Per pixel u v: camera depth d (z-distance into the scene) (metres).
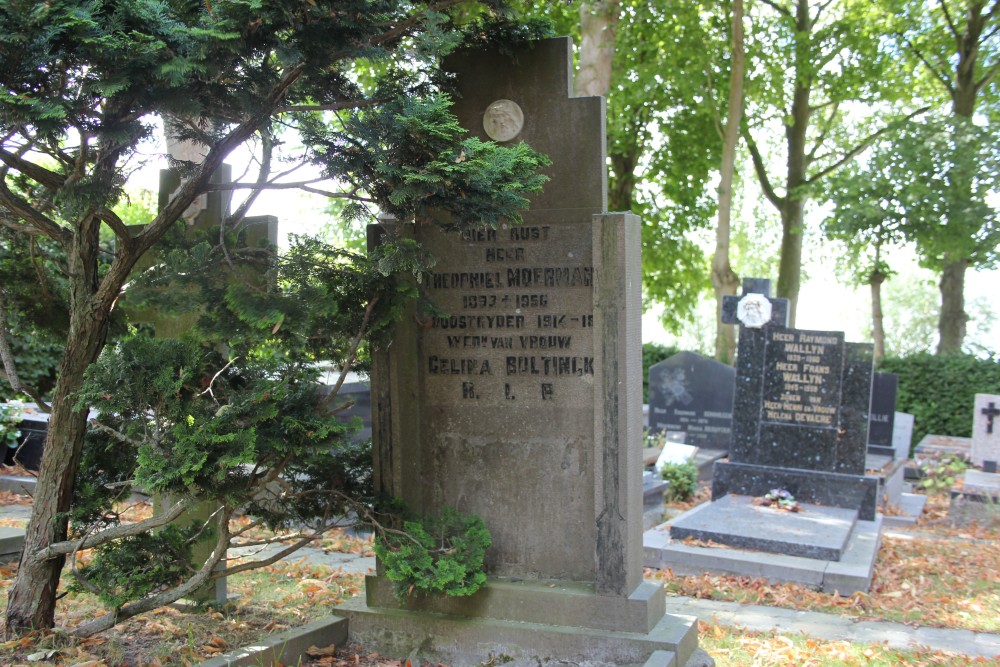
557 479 5.45
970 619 6.78
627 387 5.11
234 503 4.57
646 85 19.56
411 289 5.07
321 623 5.45
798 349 10.80
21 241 5.82
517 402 5.52
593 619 5.12
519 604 5.28
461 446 5.64
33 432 11.42
